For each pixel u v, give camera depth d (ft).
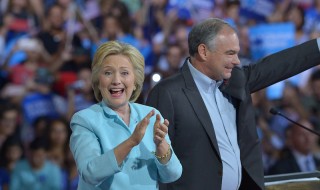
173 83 21.02
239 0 53.72
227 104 21.58
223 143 20.94
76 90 46.98
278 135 48.98
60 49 47.50
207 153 20.52
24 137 44.34
